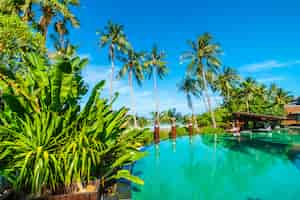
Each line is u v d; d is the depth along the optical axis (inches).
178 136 1033.5
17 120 212.8
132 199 299.4
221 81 1800.0
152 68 1616.6
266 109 1537.9
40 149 197.0
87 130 223.9
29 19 604.7
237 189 338.6
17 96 217.8
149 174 433.4
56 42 837.2
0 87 232.7
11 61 259.6
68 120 219.8
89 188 221.0
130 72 1465.3
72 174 209.2
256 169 451.8
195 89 1641.2
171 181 386.0
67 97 225.1
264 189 334.6
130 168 426.3
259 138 906.7
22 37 265.9
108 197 261.3
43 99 219.8
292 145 697.6
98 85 233.1
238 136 974.4
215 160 546.3
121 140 270.4
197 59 1422.2
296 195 306.0
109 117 252.5
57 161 198.5
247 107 1573.6
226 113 1520.7
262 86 1836.9
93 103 237.6
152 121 1782.7
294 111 1663.4
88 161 207.2
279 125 1309.1
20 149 193.5
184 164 514.6
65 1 689.6
